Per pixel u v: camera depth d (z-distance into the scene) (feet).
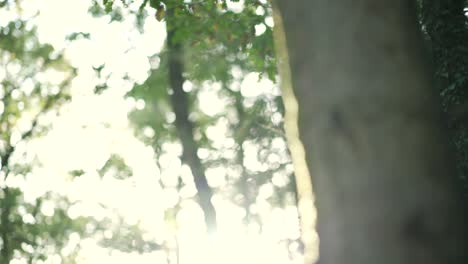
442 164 6.05
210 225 58.95
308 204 6.55
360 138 6.05
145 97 63.52
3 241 85.61
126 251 107.24
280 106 73.56
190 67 60.29
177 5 35.24
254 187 89.97
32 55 75.31
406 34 6.37
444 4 35.45
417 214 5.82
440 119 6.26
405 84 6.18
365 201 5.94
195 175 59.98
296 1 6.67
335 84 6.25
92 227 102.68
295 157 6.82
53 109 79.10
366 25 6.30
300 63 6.58
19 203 88.12
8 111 78.54
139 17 55.16
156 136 76.54
